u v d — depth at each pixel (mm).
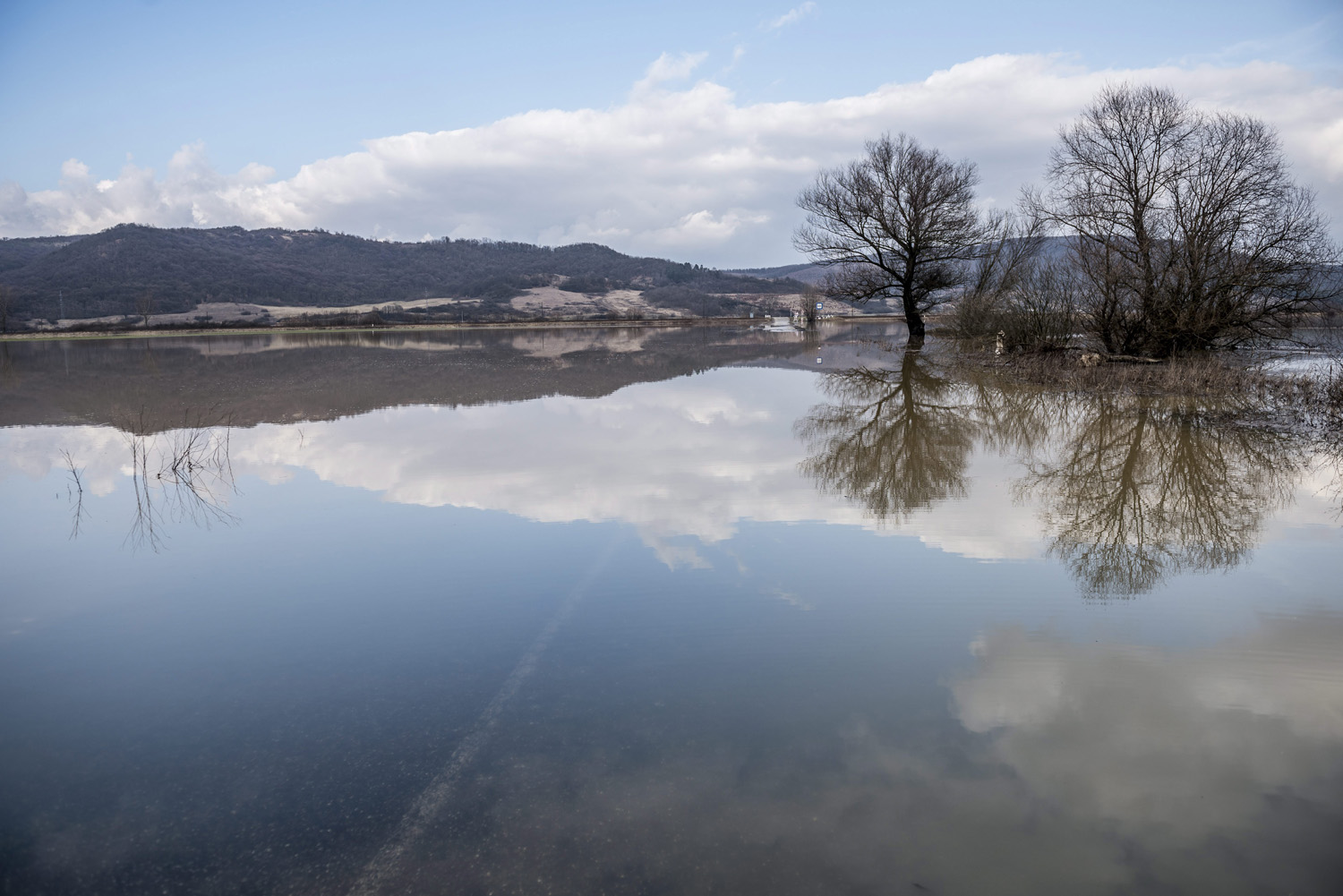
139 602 6414
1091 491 9516
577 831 3418
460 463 11547
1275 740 4074
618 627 5680
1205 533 7785
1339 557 6996
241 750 4199
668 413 16609
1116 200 20703
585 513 8758
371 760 4055
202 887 3166
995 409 16562
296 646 5504
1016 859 3182
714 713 4430
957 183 33969
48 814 3689
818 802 3580
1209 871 3107
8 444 13805
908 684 4746
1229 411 15016
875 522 8258
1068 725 4242
